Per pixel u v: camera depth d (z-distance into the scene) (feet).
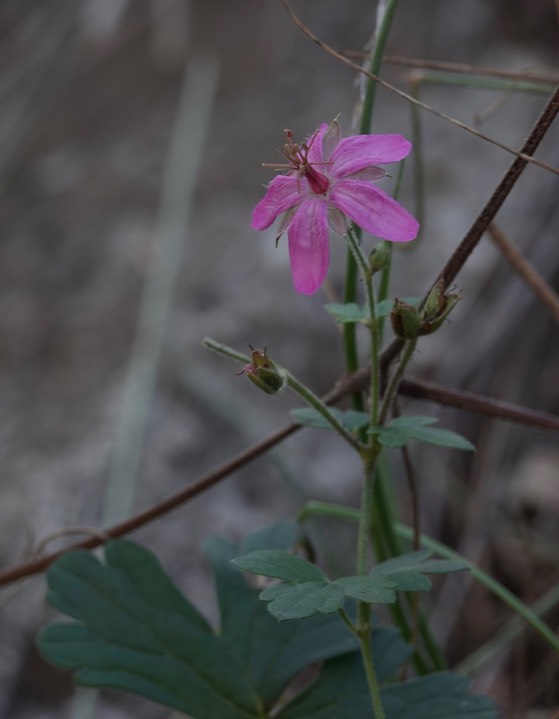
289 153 1.55
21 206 3.33
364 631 1.59
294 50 3.71
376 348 1.60
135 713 2.10
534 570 2.41
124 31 3.89
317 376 2.68
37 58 3.81
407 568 1.57
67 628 1.73
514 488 2.64
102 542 1.82
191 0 3.94
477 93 3.33
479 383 2.77
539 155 3.04
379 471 1.81
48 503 2.34
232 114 3.51
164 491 2.39
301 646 1.73
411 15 3.68
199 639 1.74
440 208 3.01
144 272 2.95
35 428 2.53
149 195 3.26
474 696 1.69
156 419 2.52
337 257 2.86
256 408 2.58
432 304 1.56
